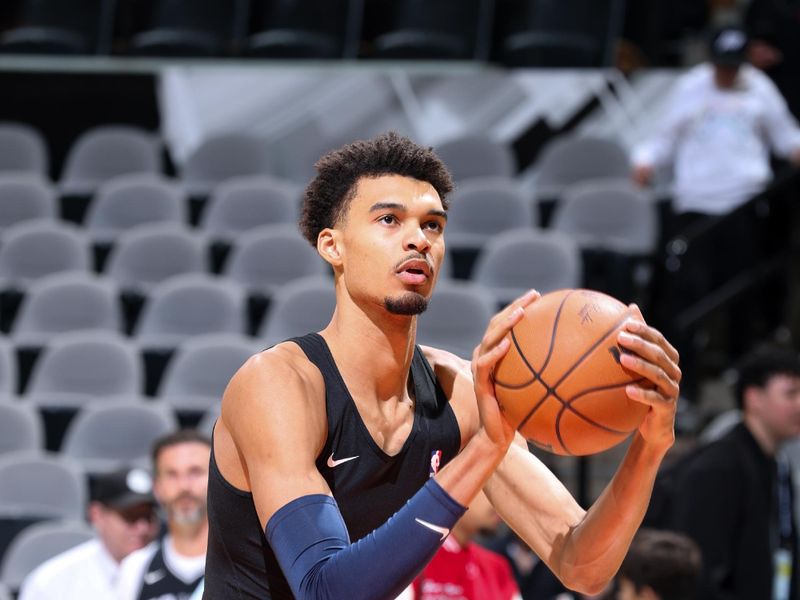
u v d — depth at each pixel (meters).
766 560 12.73
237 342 19.61
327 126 27.25
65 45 28.48
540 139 26.36
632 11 27.75
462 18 27.77
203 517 11.32
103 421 18.06
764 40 24.17
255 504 5.72
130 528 12.28
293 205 24.19
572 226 22.23
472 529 11.52
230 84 28.31
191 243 22.98
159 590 11.20
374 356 6.07
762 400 12.95
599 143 24.19
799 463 16.09
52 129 28.44
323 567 5.31
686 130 21.81
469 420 6.37
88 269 23.34
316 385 5.98
